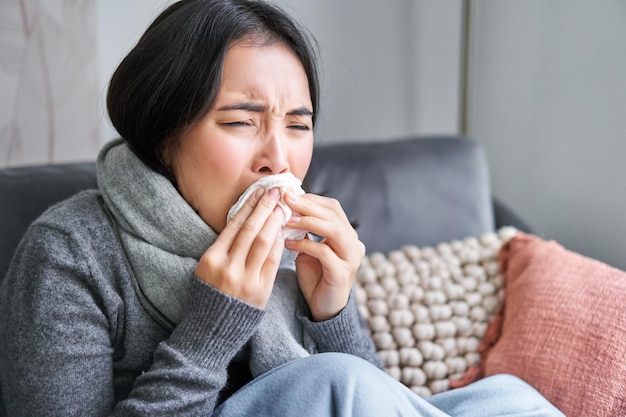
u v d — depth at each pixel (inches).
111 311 28.8
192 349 26.7
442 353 41.6
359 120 67.0
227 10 28.2
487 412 30.2
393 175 49.1
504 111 58.2
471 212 50.5
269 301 32.4
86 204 30.9
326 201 31.0
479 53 61.4
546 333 36.0
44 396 26.3
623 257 42.6
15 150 53.7
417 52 67.4
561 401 33.5
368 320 43.3
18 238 38.4
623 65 42.0
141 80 28.6
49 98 54.1
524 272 40.9
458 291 43.9
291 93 28.8
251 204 27.9
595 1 44.8
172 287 29.5
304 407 24.7
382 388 25.3
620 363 32.3
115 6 56.0
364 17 64.7
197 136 28.1
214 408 28.8
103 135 57.5
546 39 51.2
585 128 46.6
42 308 27.0
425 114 69.2
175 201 29.5
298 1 61.5
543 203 52.6
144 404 25.6
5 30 51.3
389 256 46.9
